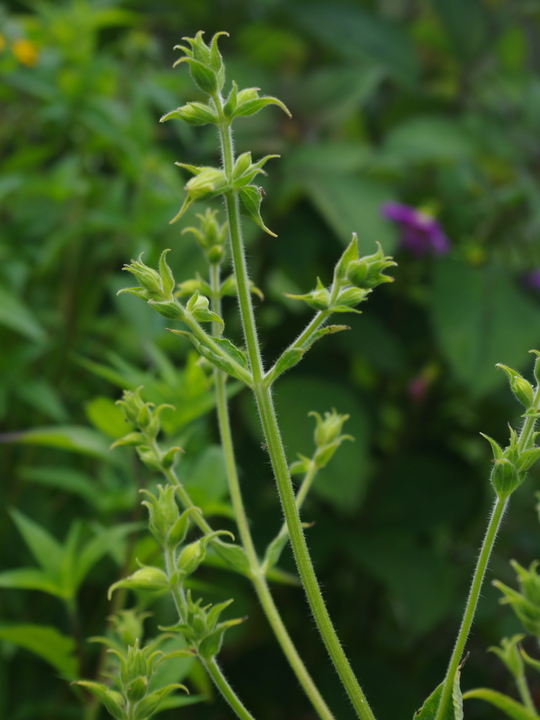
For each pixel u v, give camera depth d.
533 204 1.97
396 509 1.88
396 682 1.64
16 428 1.57
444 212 2.12
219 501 1.07
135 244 1.54
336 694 1.64
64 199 1.55
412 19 2.82
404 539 1.81
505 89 2.40
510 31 2.61
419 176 2.20
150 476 1.11
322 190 1.84
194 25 2.35
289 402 1.70
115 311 1.82
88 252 1.74
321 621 0.81
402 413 2.07
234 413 1.71
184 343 1.41
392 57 2.23
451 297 1.83
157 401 1.06
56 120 1.65
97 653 1.29
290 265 1.87
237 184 0.80
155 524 0.85
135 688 0.83
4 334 1.61
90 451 1.11
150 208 1.57
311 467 0.92
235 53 2.38
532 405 0.81
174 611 1.19
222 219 1.69
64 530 1.48
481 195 2.13
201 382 1.06
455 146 2.03
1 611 1.37
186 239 1.70
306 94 2.10
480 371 1.75
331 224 1.82
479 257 2.00
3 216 1.74
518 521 2.05
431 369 1.98
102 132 1.58
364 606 1.95
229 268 1.78
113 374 1.06
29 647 1.01
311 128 2.07
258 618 1.77
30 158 1.63
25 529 1.05
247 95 0.81
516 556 2.13
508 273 1.97
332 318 1.86
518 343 1.78
